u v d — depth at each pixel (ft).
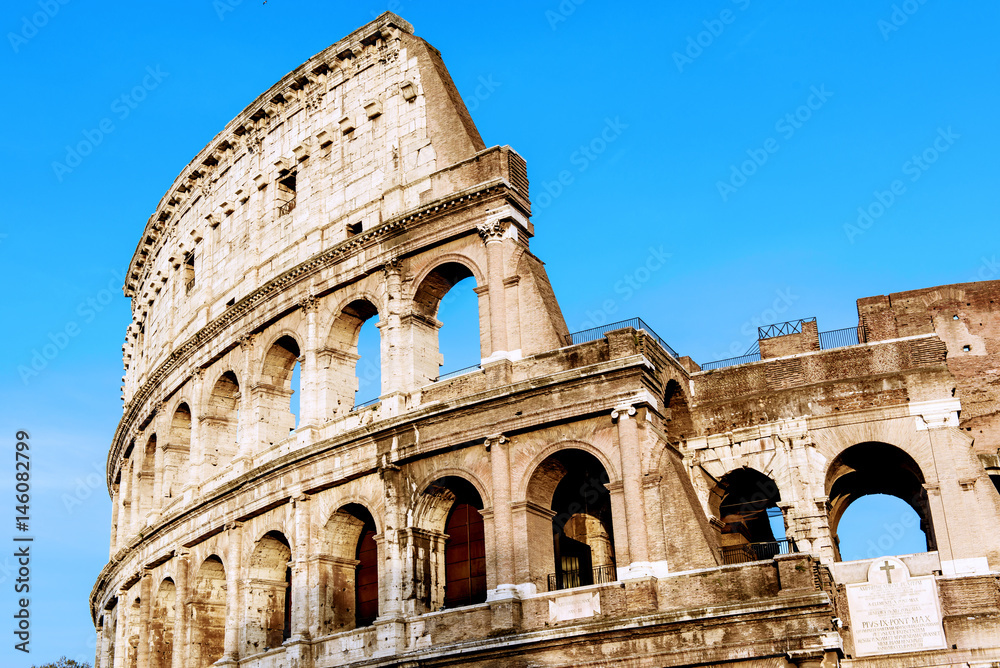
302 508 203.31
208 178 269.64
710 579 161.89
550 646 166.20
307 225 232.32
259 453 221.66
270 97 249.55
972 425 191.01
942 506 174.29
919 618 168.55
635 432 172.35
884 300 200.64
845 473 194.18
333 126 235.40
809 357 192.34
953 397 179.63
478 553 191.21
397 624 181.57
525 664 167.43
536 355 185.37
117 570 271.90
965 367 194.49
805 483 182.91
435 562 190.39
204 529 225.15
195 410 244.83
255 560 213.87
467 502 195.52
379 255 210.79
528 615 171.53
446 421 188.34
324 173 232.94
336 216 226.38
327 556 200.34
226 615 213.05
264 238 243.40
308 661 192.34
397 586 185.37
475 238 200.34
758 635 155.43
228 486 217.36
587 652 163.94
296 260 229.45
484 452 184.75
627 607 164.55
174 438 258.98
